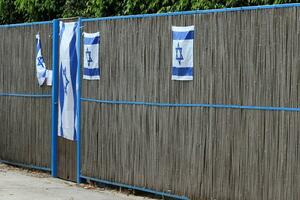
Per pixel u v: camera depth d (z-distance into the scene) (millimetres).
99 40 11266
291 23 8383
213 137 9391
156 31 10211
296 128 8336
